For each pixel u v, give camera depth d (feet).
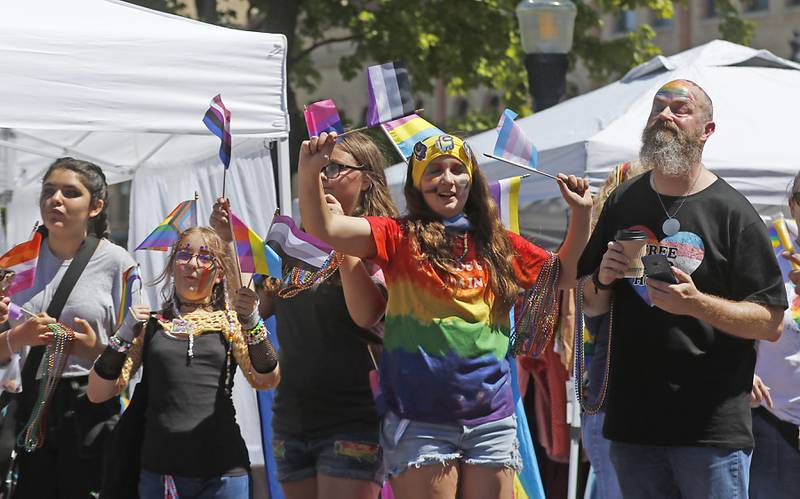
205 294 40.19
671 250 35.22
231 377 39.65
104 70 46.55
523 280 35.60
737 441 34.58
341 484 37.65
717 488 34.47
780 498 44.21
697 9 278.87
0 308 40.86
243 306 39.19
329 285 38.09
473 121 180.65
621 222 36.73
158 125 47.57
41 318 42.16
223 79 48.98
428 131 36.70
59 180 44.96
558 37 89.61
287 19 154.40
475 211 35.01
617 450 36.27
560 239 98.37
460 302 33.81
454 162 34.32
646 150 35.78
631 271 34.37
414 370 33.81
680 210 35.55
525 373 55.42
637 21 288.71
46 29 45.47
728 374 34.76
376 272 38.06
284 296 38.19
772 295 34.50
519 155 35.01
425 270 33.83
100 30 46.47
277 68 50.14
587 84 277.44
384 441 34.53
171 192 63.72
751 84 68.23
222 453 38.91
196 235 40.09
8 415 42.86
